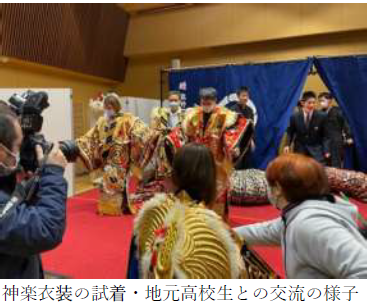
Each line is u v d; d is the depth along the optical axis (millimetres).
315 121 4449
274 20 6887
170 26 7910
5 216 889
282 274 2416
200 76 5746
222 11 7355
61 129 5125
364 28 6207
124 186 4070
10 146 934
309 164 1085
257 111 5332
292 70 5129
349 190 4340
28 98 1134
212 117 3273
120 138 4020
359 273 880
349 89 4875
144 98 8172
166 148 3426
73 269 2588
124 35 8336
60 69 6703
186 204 1067
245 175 4504
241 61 7559
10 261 1000
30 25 5863
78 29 6922
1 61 5762
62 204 976
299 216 1030
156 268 1101
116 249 2988
